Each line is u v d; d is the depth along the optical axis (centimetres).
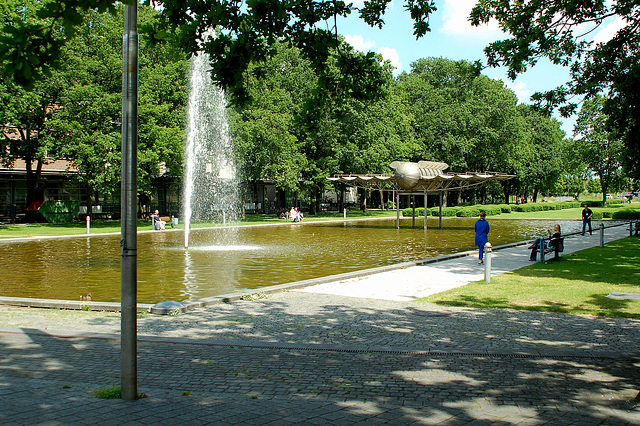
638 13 865
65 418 438
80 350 680
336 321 867
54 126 3228
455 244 2498
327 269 1596
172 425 427
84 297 1097
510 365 627
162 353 674
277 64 4356
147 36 591
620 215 4438
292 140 4109
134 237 489
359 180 4050
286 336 769
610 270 1428
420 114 6284
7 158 3691
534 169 7169
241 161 3909
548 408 485
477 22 947
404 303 1022
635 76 888
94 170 3359
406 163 3600
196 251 2147
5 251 2130
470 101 6084
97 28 3503
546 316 897
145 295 1155
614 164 6025
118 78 3453
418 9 688
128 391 488
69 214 4028
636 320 864
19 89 2906
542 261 1608
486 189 7644
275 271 1548
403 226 4034
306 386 543
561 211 6222
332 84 714
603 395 523
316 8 637
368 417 457
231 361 638
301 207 6738
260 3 568
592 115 5878
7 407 463
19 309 977
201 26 592
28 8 2756
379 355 672
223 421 439
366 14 704
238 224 4012
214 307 990
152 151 3369
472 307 977
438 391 531
